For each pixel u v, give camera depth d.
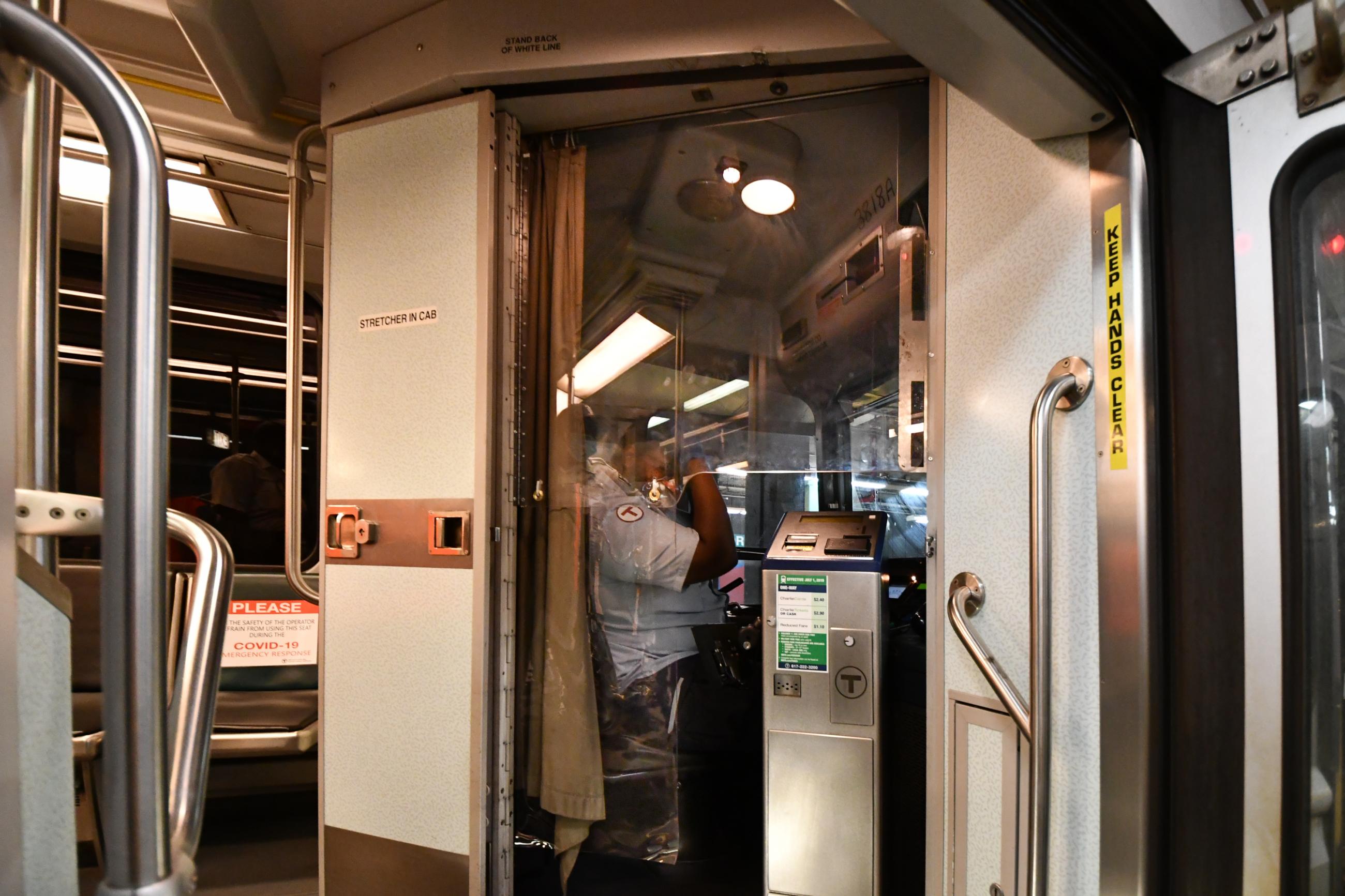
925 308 1.81
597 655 2.15
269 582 2.69
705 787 2.35
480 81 1.91
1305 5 1.00
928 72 1.77
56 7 0.92
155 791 0.55
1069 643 1.26
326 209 2.12
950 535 1.49
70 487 2.64
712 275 2.16
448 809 1.88
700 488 2.20
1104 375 1.20
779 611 1.77
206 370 2.88
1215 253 1.09
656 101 1.95
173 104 2.32
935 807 1.50
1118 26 1.06
